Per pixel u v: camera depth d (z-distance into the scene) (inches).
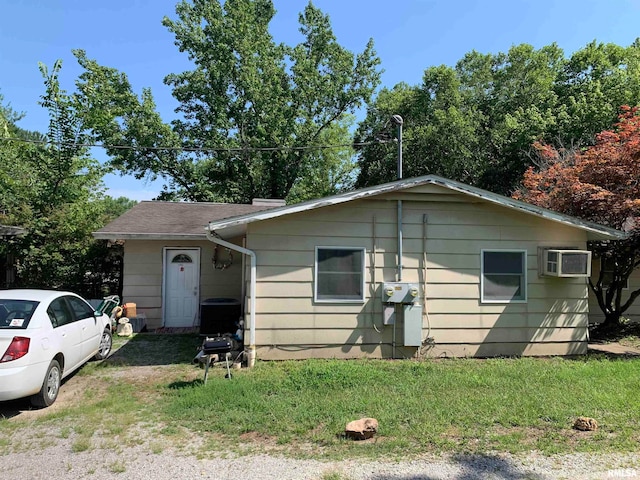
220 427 188.2
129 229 459.5
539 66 1053.8
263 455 161.9
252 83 922.7
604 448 165.5
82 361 274.5
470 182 973.8
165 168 938.1
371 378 257.1
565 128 842.8
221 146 946.1
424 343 320.8
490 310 328.8
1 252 512.7
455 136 925.8
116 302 457.1
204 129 979.9
